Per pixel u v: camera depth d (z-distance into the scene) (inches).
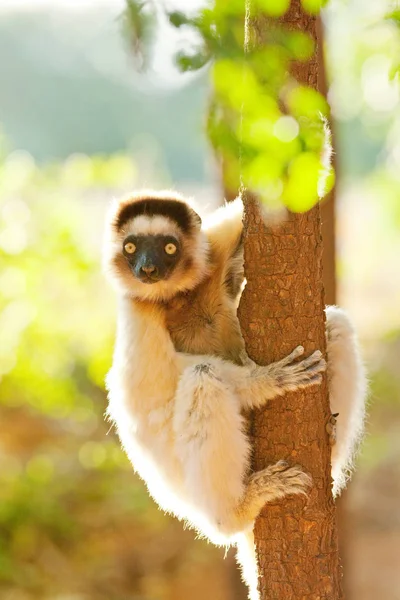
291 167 154.0
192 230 280.1
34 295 478.0
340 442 263.7
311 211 212.2
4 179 477.4
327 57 367.6
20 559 556.4
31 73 1549.0
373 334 944.9
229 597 458.0
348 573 433.1
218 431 229.8
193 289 272.2
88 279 518.0
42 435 676.7
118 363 268.8
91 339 596.1
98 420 663.8
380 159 768.3
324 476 219.3
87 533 585.0
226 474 227.9
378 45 201.5
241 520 227.9
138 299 270.7
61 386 523.2
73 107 1547.7
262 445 223.8
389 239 1018.1
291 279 213.5
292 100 158.6
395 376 818.8
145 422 258.4
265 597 220.7
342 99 469.1
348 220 1221.7
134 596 541.3
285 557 217.3
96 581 548.4
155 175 690.8
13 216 471.2
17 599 525.7
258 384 219.8
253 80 156.7
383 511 614.9
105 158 521.3
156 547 579.5
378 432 727.1
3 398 529.7
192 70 164.7
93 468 624.1
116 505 601.6
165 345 257.8
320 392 219.0
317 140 155.6
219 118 163.3
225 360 258.5
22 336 481.4
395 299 1067.3
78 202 525.3
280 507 219.0
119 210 293.6
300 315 215.3
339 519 430.9
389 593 524.7
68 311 550.6
